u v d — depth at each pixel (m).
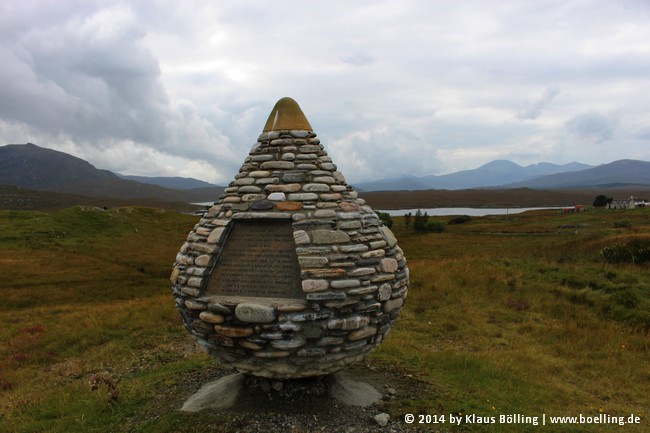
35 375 9.16
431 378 7.48
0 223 38.97
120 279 23.95
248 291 5.66
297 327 5.21
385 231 6.29
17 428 6.38
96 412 6.52
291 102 6.60
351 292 5.34
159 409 6.43
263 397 6.13
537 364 8.53
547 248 22.95
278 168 6.09
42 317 14.56
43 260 27.81
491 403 6.55
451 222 56.16
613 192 170.00
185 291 5.77
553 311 11.89
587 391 7.52
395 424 5.77
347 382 6.78
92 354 10.20
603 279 13.71
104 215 45.66
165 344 10.48
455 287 13.98
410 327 11.22
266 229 5.91
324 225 5.65
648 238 18.03
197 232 6.20
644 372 8.22
